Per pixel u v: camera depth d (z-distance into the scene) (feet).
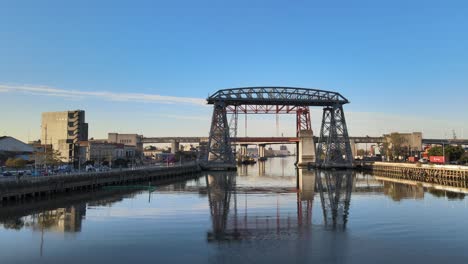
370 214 159.22
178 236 119.75
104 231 126.62
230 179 382.01
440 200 204.13
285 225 137.08
